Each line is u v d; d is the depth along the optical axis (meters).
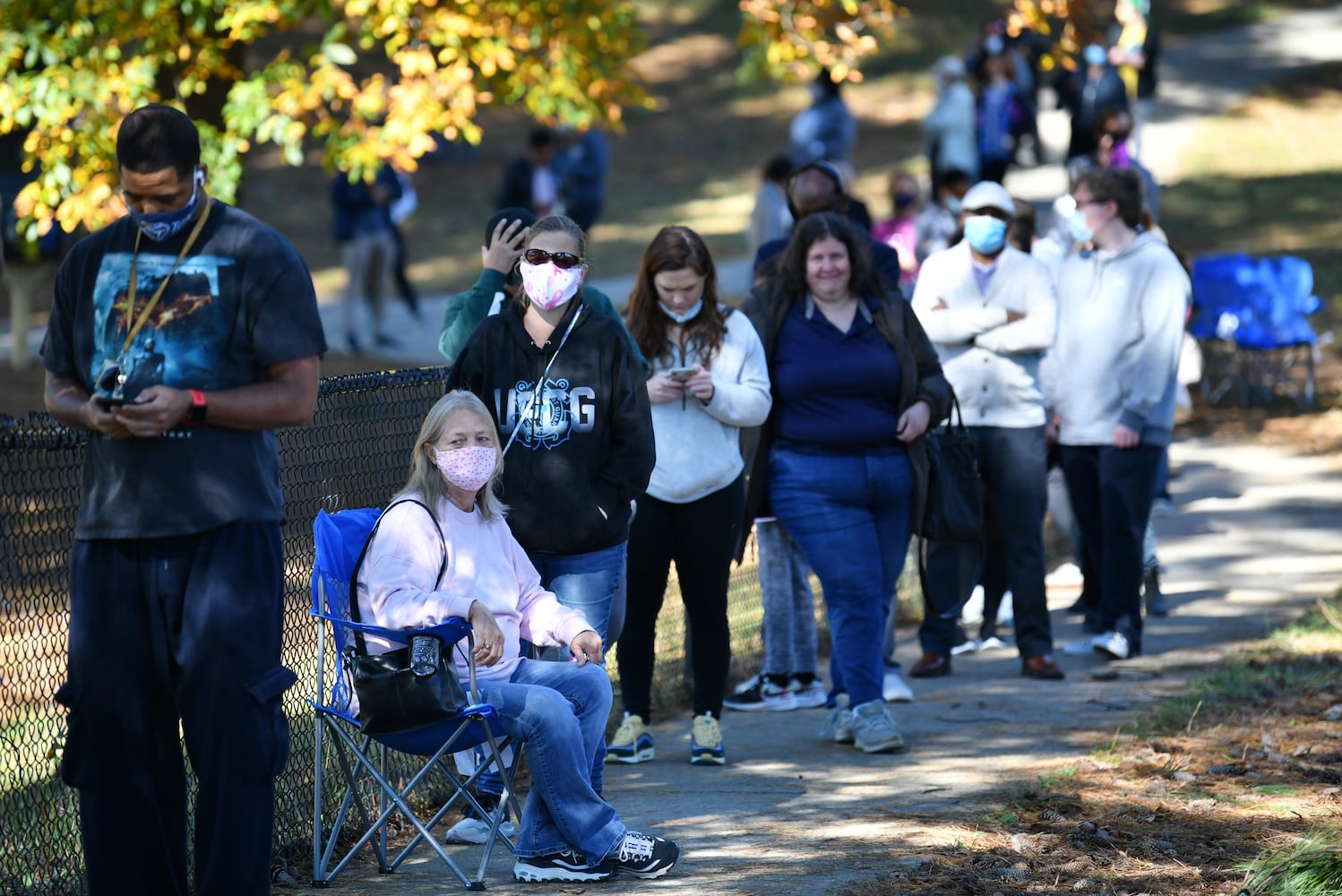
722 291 54.00
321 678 13.16
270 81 33.12
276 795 14.13
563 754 12.85
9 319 58.09
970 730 18.03
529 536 14.21
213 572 10.52
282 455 14.84
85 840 10.88
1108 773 15.84
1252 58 93.31
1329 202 61.03
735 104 95.00
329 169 33.59
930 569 21.30
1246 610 23.94
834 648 17.97
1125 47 60.16
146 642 10.71
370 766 13.02
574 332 14.34
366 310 57.12
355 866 13.77
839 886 12.69
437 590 12.74
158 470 10.42
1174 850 13.40
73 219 32.44
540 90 36.38
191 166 10.46
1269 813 14.41
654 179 83.06
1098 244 21.38
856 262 17.20
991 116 62.12
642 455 14.30
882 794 15.51
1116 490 21.19
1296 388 41.03
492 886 13.04
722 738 18.38
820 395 17.03
